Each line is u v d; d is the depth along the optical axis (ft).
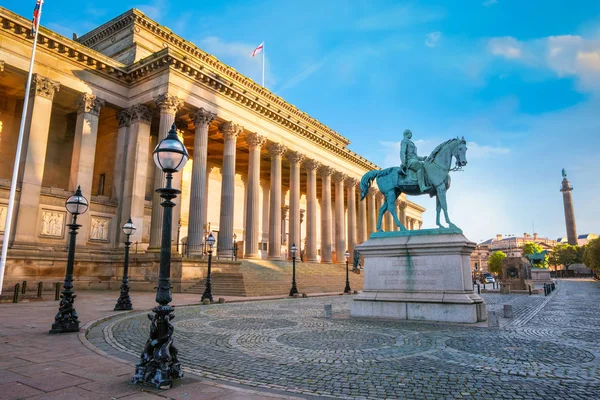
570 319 63.36
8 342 38.01
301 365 31.53
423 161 63.62
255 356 34.86
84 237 122.72
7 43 110.83
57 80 120.37
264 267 142.31
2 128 126.72
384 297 60.95
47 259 111.55
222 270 126.31
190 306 80.43
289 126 173.37
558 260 542.16
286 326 53.11
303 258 245.65
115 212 131.03
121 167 133.59
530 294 143.64
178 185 143.23
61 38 118.73
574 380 27.40
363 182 68.64
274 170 166.30
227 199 141.59
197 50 164.86
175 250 131.64
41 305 73.10
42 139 115.34
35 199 112.27
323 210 197.16
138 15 151.84
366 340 42.34
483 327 51.47
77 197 46.47
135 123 132.87
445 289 57.06
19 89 123.54
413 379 27.58
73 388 23.70
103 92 131.64
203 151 134.10
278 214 163.43
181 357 34.55
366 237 230.07
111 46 158.40
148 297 95.61
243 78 175.11
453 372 29.40
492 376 28.37
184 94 131.23
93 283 118.32
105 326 51.34
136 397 22.31
